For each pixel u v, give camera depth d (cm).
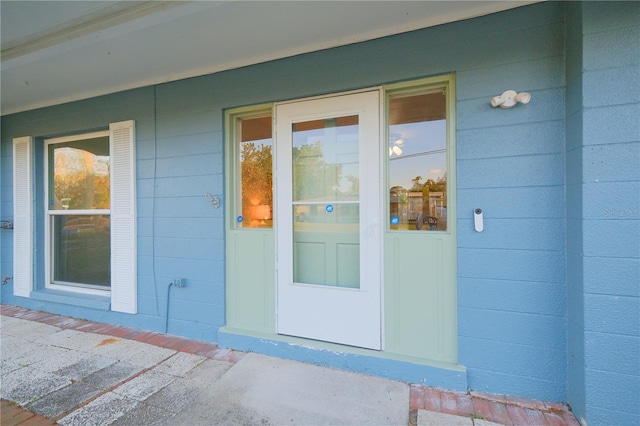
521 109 188
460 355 202
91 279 352
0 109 366
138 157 304
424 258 214
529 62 186
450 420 173
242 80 261
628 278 154
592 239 159
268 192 269
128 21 201
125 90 308
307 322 245
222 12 192
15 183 373
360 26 211
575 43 167
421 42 209
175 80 285
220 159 270
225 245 273
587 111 158
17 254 372
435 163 219
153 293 300
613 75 155
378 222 224
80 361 241
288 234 251
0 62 255
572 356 175
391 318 222
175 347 265
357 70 225
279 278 254
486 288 196
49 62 256
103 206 340
